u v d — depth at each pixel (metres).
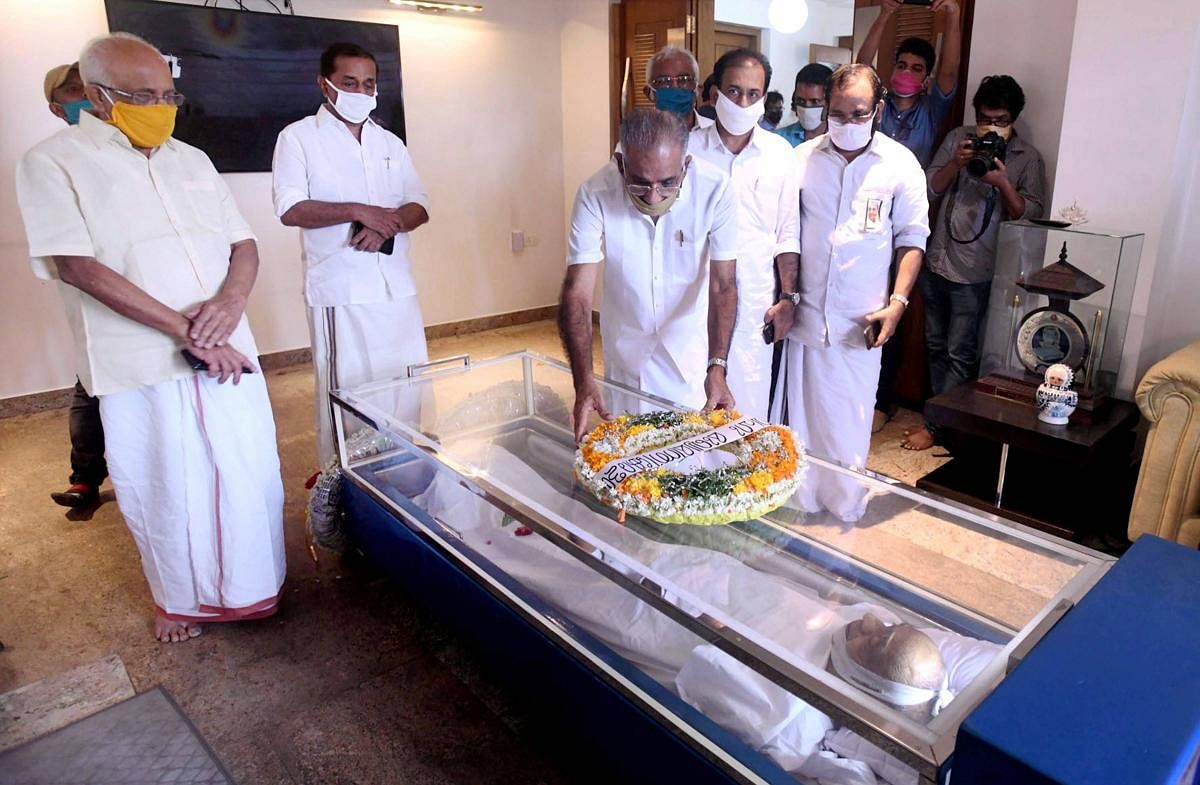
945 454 3.49
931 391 3.85
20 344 4.05
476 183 5.41
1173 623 1.06
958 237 3.41
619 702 1.45
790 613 1.36
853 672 1.18
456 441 2.15
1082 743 0.85
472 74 5.20
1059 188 2.95
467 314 5.62
